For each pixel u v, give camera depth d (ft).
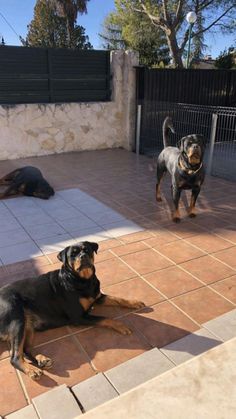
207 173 26.32
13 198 21.49
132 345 9.92
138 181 24.81
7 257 14.78
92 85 33.50
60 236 16.65
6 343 10.13
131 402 6.25
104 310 11.39
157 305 11.59
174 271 13.55
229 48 59.67
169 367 9.12
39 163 29.60
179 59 56.49
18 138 30.89
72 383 8.72
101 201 21.03
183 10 57.98
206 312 11.21
